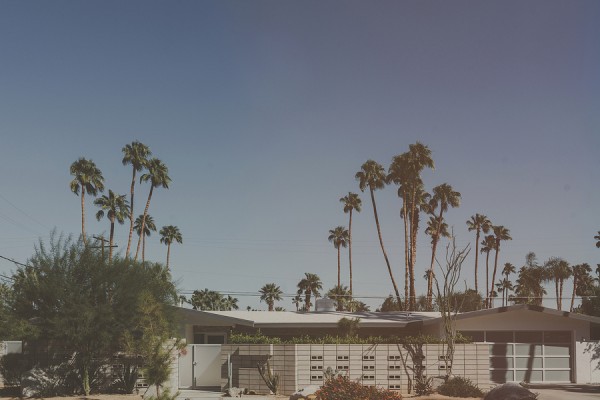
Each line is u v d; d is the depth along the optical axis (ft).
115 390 82.94
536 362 99.04
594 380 98.94
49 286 78.54
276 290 349.41
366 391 67.26
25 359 82.64
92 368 82.84
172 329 84.23
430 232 239.71
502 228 319.68
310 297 314.55
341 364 84.58
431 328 104.47
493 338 99.25
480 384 85.20
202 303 347.56
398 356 85.30
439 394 80.94
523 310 99.19
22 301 79.77
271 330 110.42
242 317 111.34
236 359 87.45
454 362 85.61
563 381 98.99
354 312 124.77
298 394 74.28
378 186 211.20
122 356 83.25
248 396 81.92
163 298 86.33
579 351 99.35
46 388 81.00
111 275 81.20
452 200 218.79
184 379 95.30
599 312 151.84
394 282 202.18
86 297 79.61
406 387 84.53
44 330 78.79
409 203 208.03
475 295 169.58
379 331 111.45
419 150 204.03
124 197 226.38
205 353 96.07
